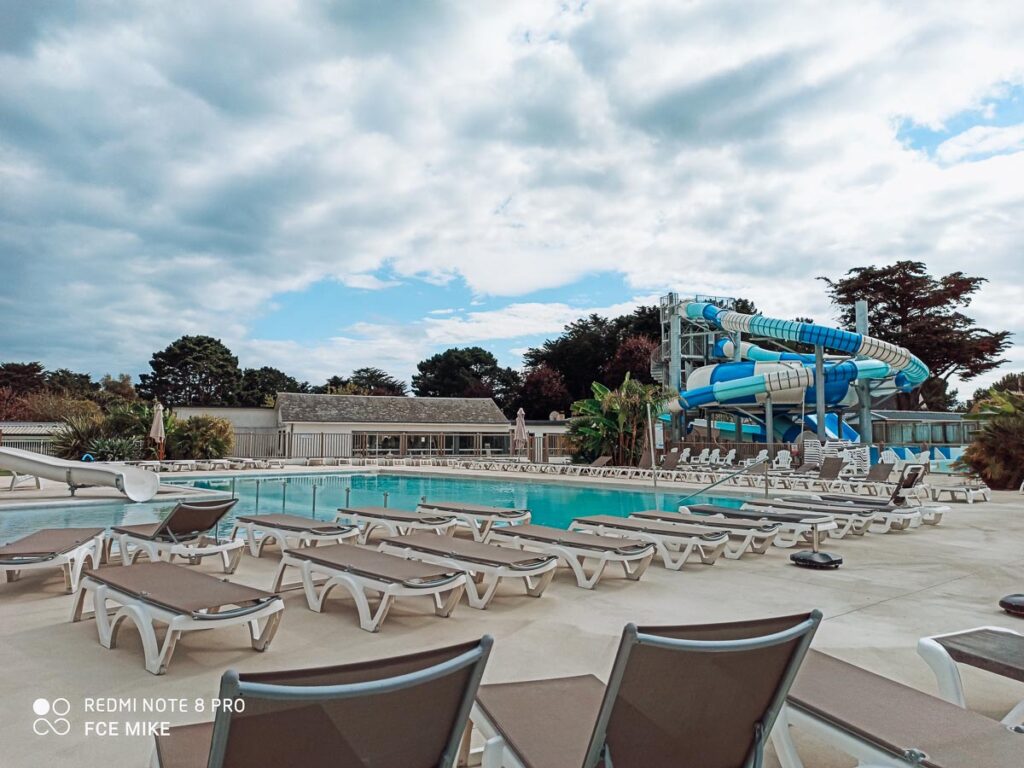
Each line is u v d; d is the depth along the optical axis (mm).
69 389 65938
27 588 6332
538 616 5598
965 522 11969
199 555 7012
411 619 5445
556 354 69938
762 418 38031
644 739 2131
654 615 5664
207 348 74438
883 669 4355
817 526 8922
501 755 2477
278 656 4488
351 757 1893
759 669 2264
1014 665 3127
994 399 20734
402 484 23266
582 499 18344
